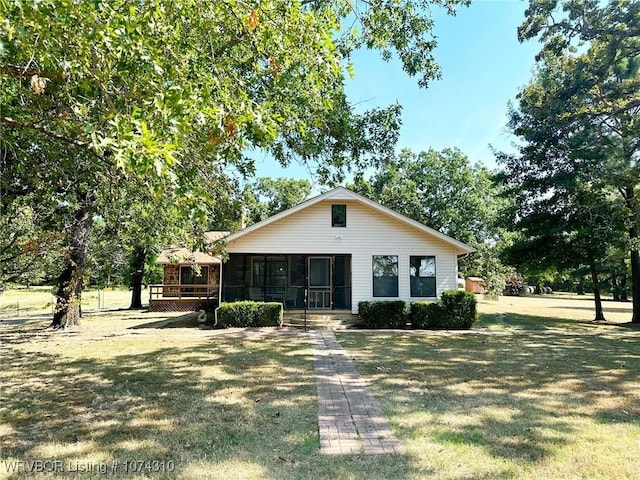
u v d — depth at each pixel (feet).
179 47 11.60
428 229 49.49
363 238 50.11
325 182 24.91
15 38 8.50
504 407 17.76
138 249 69.56
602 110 49.44
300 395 19.60
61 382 22.16
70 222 26.30
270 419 16.22
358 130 24.13
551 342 37.27
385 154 25.11
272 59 13.21
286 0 12.36
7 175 16.83
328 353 30.89
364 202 49.55
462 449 13.35
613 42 42.39
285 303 52.60
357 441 14.02
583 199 52.70
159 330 44.98
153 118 8.54
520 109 58.34
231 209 18.25
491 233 94.79
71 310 44.32
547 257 59.00
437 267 50.19
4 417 16.51
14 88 11.73
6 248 18.16
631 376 23.66
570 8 43.50
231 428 15.28
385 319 46.85
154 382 22.11
